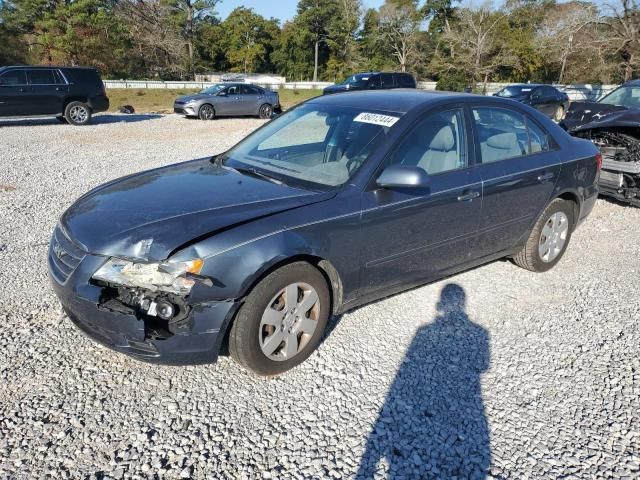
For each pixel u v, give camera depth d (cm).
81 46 4641
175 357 275
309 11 7562
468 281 454
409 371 322
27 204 662
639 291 443
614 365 336
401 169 319
